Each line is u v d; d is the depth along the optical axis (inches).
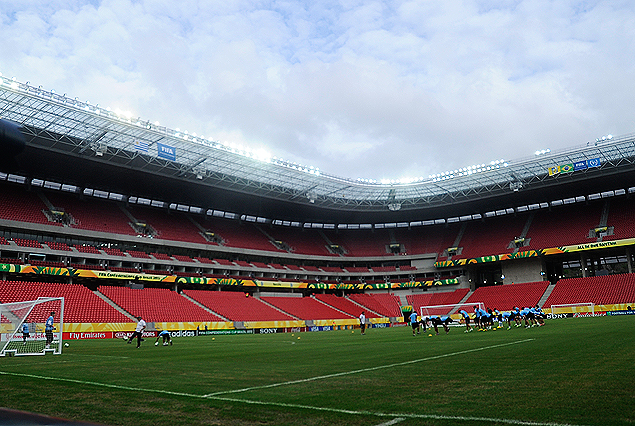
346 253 3031.5
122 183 2224.4
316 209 2844.5
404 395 305.9
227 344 1115.3
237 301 2277.3
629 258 2336.4
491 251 2714.1
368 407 271.1
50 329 883.4
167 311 1926.7
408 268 2962.6
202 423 246.8
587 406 250.5
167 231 2377.0
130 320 1745.8
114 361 642.2
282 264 2805.1
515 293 2479.1
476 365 454.6
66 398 331.3
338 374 434.0
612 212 2529.5
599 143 2032.5
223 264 2455.7
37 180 2103.8
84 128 1690.5
